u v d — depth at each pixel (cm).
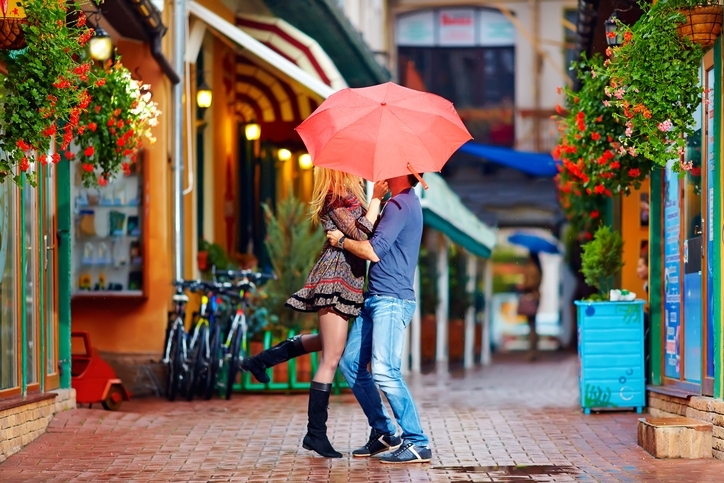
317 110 979
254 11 2014
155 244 1678
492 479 891
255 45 1798
